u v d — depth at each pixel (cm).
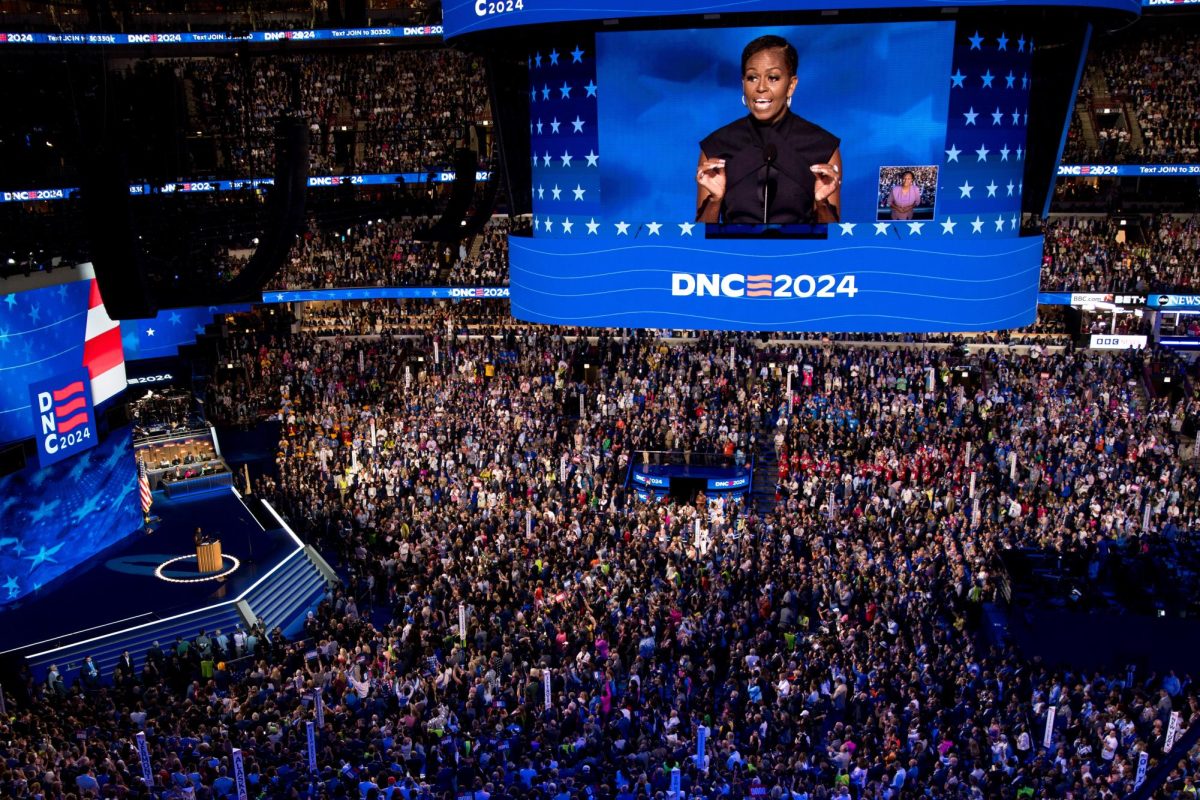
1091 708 1902
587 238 2302
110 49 4825
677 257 2252
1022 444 3384
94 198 1838
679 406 3881
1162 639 2286
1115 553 2539
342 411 4019
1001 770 1717
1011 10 2036
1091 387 3800
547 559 2706
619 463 3528
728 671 2267
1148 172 4422
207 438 4025
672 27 2147
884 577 2533
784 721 1917
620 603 2466
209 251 3744
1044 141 2345
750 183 2173
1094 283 4344
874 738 1861
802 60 2097
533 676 2078
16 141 3803
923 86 2078
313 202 4444
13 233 2973
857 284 2183
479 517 3048
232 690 2106
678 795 1552
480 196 4909
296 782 1623
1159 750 1739
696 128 2181
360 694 2136
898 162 2116
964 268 2148
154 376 3706
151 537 3272
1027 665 2141
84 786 1577
